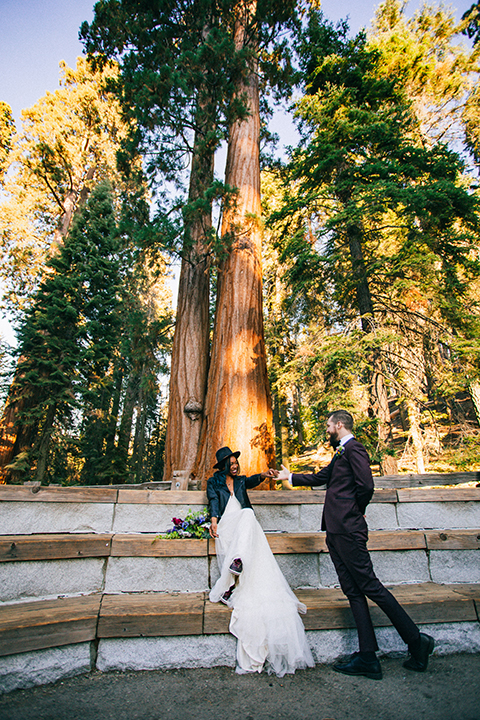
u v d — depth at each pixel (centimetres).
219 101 781
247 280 698
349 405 750
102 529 362
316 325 1099
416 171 995
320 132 1072
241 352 638
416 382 955
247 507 342
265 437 588
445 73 1673
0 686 233
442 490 409
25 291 2020
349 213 922
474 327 886
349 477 293
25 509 339
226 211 761
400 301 1017
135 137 841
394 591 326
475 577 361
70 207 2155
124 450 1680
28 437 1468
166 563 330
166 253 673
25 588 295
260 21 892
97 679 253
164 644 274
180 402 727
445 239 977
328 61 1138
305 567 352
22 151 1981
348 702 224
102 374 1570
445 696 227
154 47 845
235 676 259
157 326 923
